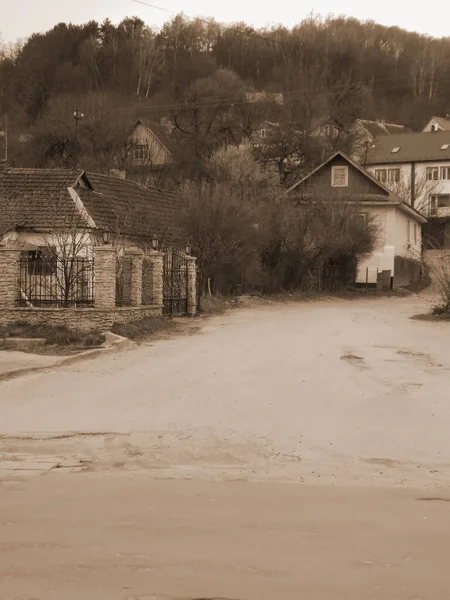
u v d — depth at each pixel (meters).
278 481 8.73
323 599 5.38
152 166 64.12
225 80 81.44
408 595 5.46
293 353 18.78
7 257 23.05
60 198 33.19
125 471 9.16
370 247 47.91
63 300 23.47
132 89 91.06
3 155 65.88
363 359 17.75
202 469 9.27
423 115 105.44
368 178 53.75
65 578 5.72
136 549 6.35
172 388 14.21
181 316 29.09
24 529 6.87
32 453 10.02
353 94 76.06
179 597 5.39
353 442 10.45
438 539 6.67
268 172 59.84
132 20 100.88
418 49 111.75
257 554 6.25
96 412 12.21
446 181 81.31
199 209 35.81
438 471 9.15
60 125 69.38
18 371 15.90
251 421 11.55
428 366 16.77
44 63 92.88
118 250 26.52
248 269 40.97
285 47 96.06
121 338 21.02
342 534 6.79
